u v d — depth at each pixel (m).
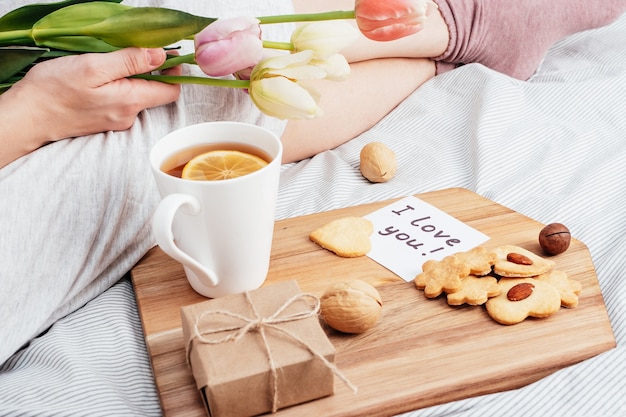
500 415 0.87
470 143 1.20
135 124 1.01
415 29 0.91
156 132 1.01
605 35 1.42
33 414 0.88
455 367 0.88
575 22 1.35
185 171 0.90
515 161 1.17
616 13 1.38
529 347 0.90
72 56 0.96
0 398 0.89
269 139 0.93
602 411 0.88
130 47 0.95
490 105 1.22
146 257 1.01
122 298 0.99
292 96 0.90
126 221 0.99
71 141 0.98
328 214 1.05
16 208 0.94
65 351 0.93
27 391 0.90
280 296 0.87
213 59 0.92
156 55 0.96
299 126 1.17
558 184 1.15
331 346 0.84
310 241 1.01
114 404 0.89
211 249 0.91
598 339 0.91
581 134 1.21
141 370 0.94
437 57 1.31
